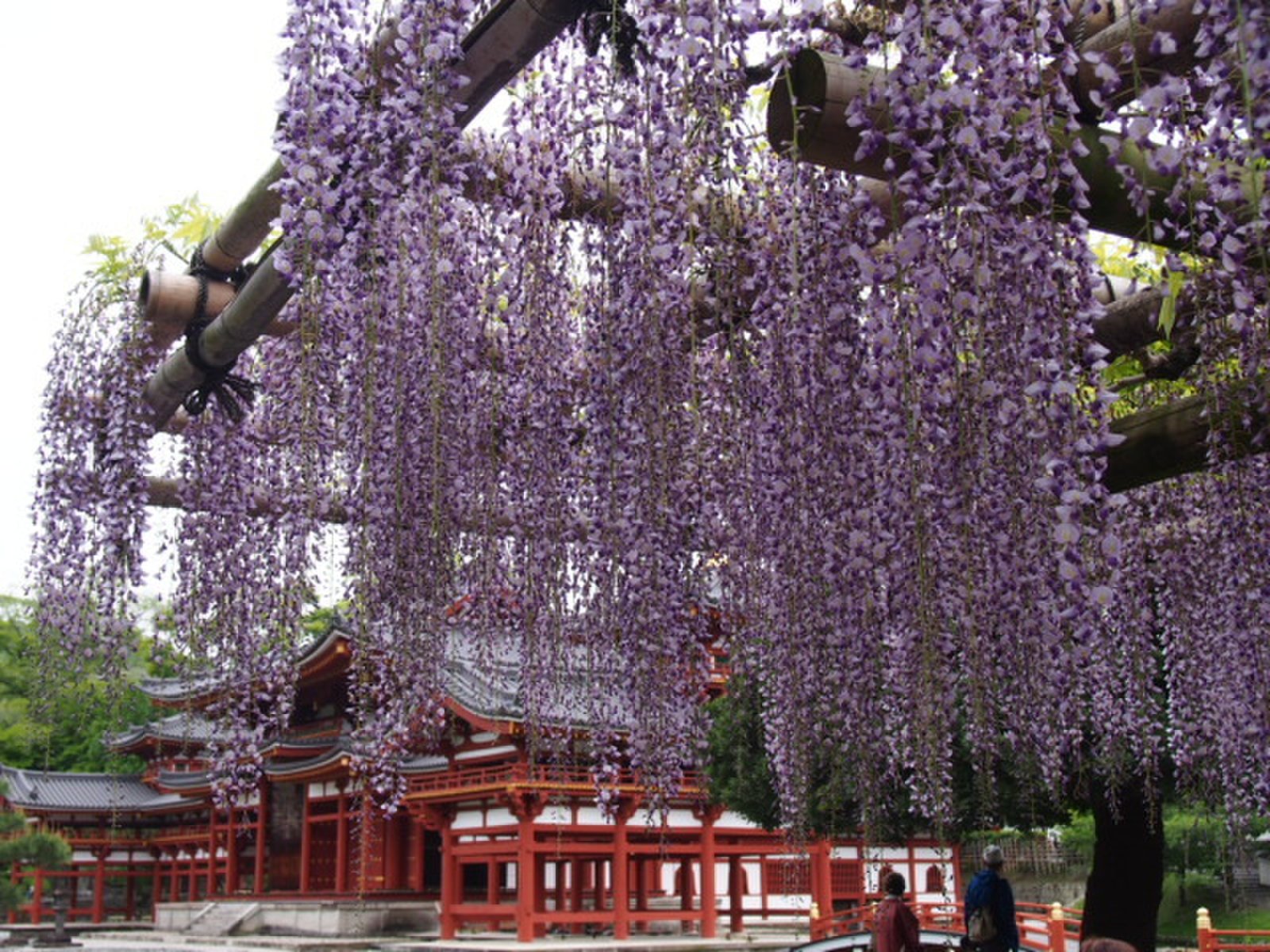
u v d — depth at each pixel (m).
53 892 32.47
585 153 3.41
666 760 3.49
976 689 2.86
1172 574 4.42
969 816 7.38
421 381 3.73
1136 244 2.51
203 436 5.10
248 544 4.93
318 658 22.89
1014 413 2.46
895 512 2.86
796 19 2.46
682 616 3.42
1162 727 4.63
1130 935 7.44
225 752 4.76
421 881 23.84
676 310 3.19
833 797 3.16
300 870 26.06
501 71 3.18
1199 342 3.06
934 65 2.29
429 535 3.71
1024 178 2.31
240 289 4.53
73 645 5.02
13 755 30.73
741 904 20.94
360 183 3.28
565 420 3.85
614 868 18.89
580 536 3.84
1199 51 1.96
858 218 2.92
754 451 3.25
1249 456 3.13
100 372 5.07
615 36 2.89
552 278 3.55
